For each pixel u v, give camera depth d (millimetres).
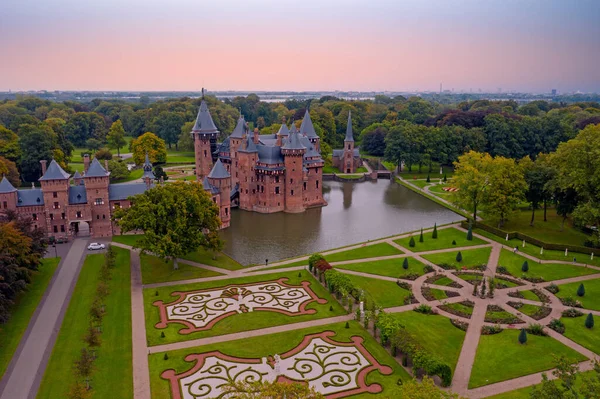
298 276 92812
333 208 159000
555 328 71188
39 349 64375
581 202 107875
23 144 173125
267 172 148625
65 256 102125
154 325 72000
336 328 71500
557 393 43094
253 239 121688
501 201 119812
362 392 56031
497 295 83500
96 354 63469
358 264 99312
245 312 76688
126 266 96938
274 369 58156
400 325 68125
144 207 91375
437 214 149500
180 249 90875
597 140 104812
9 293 71500
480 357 63281
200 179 172375
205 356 63531
